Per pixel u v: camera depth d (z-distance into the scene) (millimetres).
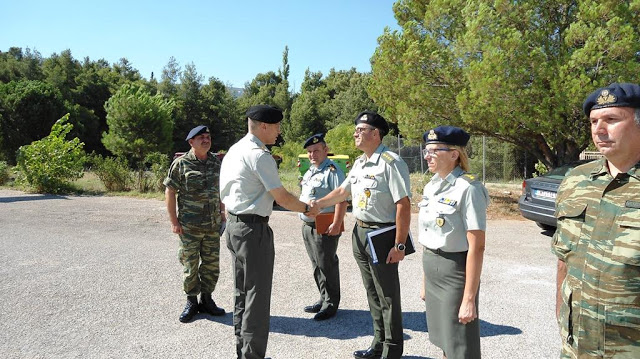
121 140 28016
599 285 1592
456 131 2541
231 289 4805
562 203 1790
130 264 5656
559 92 8531
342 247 6637
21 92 30031
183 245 3965
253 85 66375
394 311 3051
